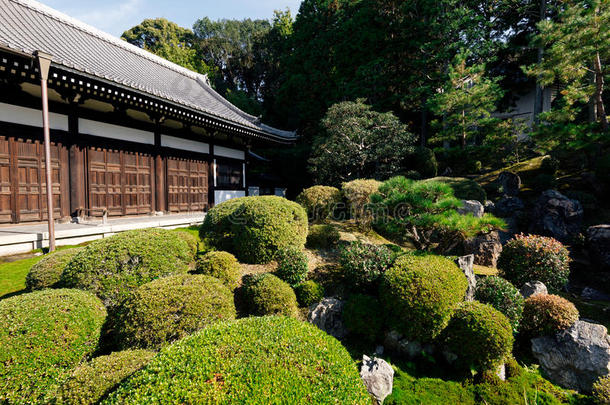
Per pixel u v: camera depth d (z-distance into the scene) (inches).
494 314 145.5
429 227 189.6
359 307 159.8
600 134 340.2
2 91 257.8
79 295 119.6
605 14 324.5
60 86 271.7
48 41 326.6
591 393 139.3
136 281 140.3
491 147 510.9
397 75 689.0
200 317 118.4
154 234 162.7
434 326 144.0
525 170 485.4
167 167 412.2
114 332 118.6
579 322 157.9
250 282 165.3
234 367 77.2
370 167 559.5
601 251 267.7
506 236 339.0
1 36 257.0
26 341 94.3
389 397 125.7
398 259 175.0
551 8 555.5
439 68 656.4
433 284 146.9
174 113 352.5
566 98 401.7
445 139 568.7
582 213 328.8
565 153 506.0
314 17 833.5
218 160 512.1
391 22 679.7
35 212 277.4
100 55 405.7
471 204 327.0
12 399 87.4
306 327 99.7
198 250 215.3
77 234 244.8
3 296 151.9
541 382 144.4
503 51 671.1
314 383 77.3
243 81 1499.8
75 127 305.6
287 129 873.5
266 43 1252.5
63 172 298.0
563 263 214.4
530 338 168.7
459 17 560.4
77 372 90.3
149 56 546.3
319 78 768.3
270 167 841.5
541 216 340.2
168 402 67.6
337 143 498.9
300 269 182.5
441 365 147.9
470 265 177.8
